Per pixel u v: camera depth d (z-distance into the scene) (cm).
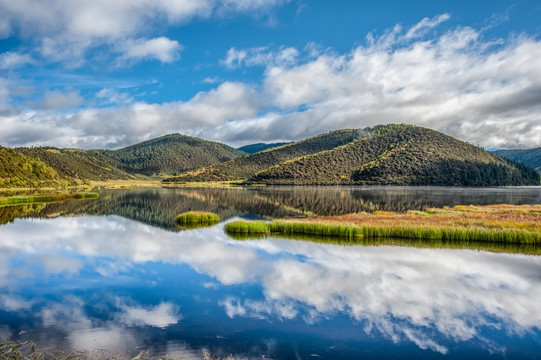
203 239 3659
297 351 1369
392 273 2439
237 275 2389
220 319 1669
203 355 1323
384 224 3941
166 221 5250
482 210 5562
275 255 2931
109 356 1300
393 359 1330
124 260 2803
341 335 1520
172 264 2672
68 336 1468
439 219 4428
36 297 1956
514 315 1752
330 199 9538
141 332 1516
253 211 6725
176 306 1828
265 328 1574
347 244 3338
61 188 15675
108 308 1795
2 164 14662
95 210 6894
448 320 1691
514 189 15625
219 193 12850
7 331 1510
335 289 2114
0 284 2189
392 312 1777
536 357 1356
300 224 3909
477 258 2823
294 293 2044
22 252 3122
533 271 2478
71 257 2916
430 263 2680
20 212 6356
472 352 1393
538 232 3347
